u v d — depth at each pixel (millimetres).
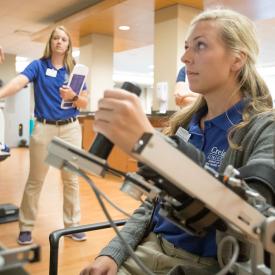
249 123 777
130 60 9461
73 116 2322
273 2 4027
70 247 2248
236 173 501
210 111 925
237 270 604
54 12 5258
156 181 516
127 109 422
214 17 780
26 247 347
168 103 4203
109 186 3055
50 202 3312
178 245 853
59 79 2266
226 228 556
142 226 950
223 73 786
